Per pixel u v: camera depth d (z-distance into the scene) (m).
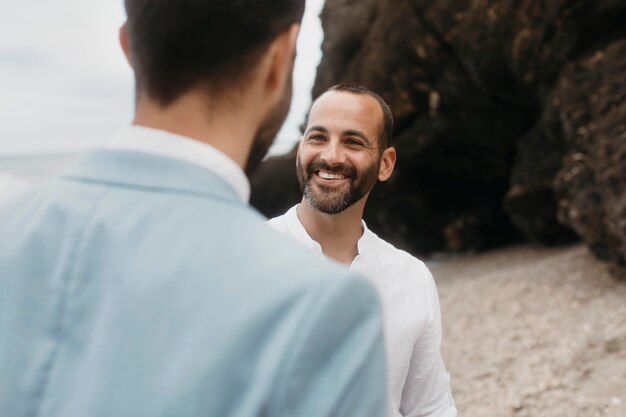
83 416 0.66
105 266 0.72
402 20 10.57
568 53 8.02
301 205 1.99
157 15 0.74
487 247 11.38
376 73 10.98
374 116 1.93
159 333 0.68
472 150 10.79
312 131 1.93
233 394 0.66
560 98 7.77
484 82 9.77
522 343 5.99
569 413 4.65
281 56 0.80
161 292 0.69
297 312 0.67
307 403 0.65
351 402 0.66
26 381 0.69
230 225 0.73
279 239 0.73
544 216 9.60
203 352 0.66
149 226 0.73
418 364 1.98
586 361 5.35
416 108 10.84
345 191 1.88
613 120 6.97
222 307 0.68
